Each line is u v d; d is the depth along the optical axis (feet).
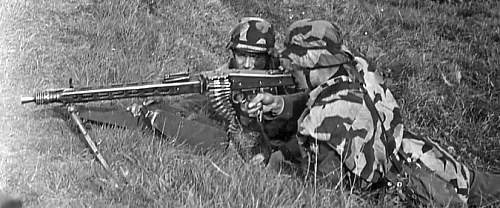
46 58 21.31
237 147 18.54
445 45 35.09
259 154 18.12
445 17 38.42
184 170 16.11
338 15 35.19
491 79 31.71
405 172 17.40
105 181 15.17
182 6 28.94
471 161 25.00
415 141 17.97
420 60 31.86
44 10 24.35
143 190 15.06
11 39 22.03
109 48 23.16
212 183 15.57
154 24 26.40
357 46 32.17
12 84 19.43
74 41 22.98
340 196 15.93
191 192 15.10
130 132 17.67
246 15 31.22
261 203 15.15
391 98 17.98
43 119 17.69
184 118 18.70
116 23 24.71
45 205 14.17
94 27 24.27
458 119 27.58
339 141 16.17
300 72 16.65
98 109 18.29
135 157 16.44
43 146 16.46
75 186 14.99
